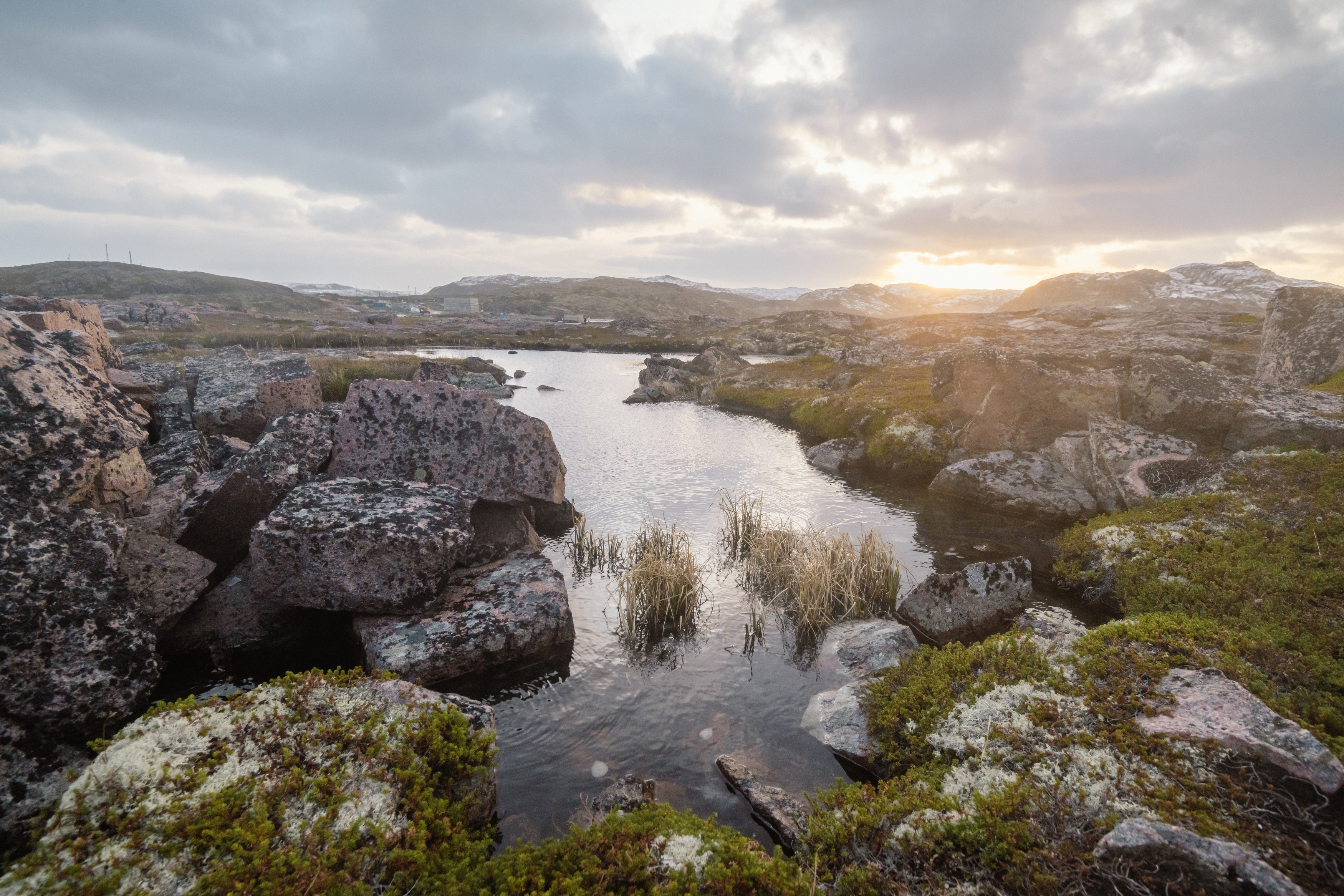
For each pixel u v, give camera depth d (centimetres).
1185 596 1220
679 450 3108
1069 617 1306
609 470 2681
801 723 985
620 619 1360
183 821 549
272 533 1111
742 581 1566
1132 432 1977
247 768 629
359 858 562
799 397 4419
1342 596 1087
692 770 885
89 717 812
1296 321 2620
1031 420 2331
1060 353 2484
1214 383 1955
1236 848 488
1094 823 579
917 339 7131
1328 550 1219
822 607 1355
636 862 586
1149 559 1372
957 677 925
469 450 1541
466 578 1311
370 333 10981
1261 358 2758
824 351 8844
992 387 2458
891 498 2266
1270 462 1577
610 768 890
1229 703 693
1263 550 1290
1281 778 595
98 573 909
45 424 991
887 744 858
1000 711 791
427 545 1150
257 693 730
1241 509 1452
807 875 589
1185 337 4894
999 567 1312
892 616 1355
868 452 2800
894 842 609
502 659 1133
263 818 568
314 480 1326
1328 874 502
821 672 1142
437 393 1573
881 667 1087
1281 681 834
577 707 1041
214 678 1092
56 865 506
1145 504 1712
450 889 558
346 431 1498
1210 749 634
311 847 564
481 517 1542
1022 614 1310
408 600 1148
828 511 2111
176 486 1326
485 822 757
